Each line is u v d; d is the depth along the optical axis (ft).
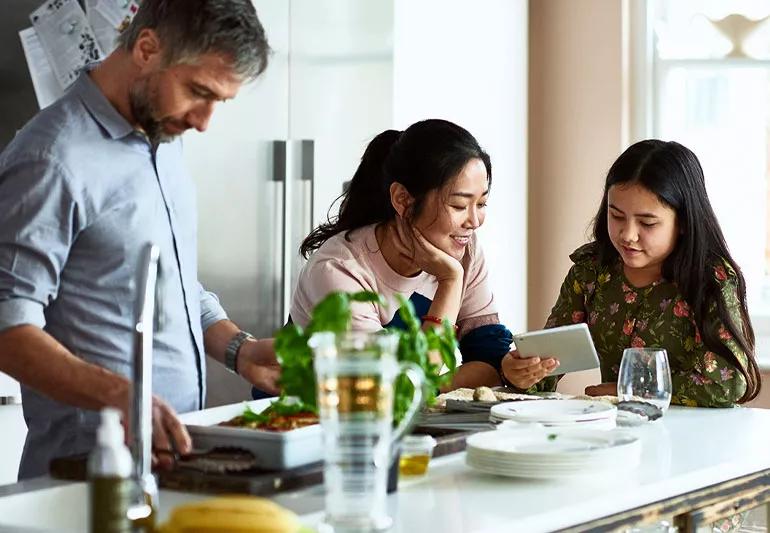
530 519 5.55
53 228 7.02
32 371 6.66
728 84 16.20
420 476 6.46
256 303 13.12
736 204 16.22
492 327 10.23
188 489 5.88
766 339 15.80
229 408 7.50
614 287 10.22
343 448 5.10
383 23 14.32
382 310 9.55
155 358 7.73
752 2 15.78
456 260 9.52
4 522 5.56
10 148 7.25
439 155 9.17
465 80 15.79
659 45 16.22
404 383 5.73
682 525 6.59
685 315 9.77
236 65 6.96
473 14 15.88
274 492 5.77
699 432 8.01
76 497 5.99
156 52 6.98
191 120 7.28
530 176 17.06
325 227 9.93
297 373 5.80
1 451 11.27
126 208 7.39
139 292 5.36
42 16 11.51
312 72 13.62
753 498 7.12
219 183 12.76
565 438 6.77
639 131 16.35
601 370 10.32
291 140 13.42
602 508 5.98
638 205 9.59
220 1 6.87
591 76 16.48
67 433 7.59
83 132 7.25
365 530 5.11
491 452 6.34
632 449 6.45
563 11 16.69
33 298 6.91
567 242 16.79
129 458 4.41
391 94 14.47
